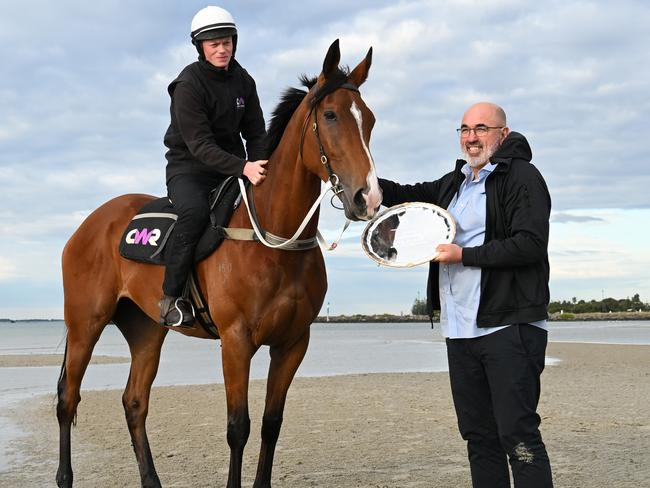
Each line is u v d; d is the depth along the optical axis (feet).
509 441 12.92
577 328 169.89
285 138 15.72
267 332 15.53
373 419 29.37
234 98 17.33
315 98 14.58
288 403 34.27
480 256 12.94
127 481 19.85
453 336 13.76
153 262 17.72
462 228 13.84
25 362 65.46
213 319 15.98
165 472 20.79
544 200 13.08
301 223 15.43
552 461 20.57
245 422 15.28
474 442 14.14
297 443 24.45
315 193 15.52
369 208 13.46
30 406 34.78
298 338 16.16
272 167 15.92
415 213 13.97
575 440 23.81
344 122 14.12
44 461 22.50
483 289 13.20
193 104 16.56
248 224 15.87
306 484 18.81
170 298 16.80
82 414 31.94
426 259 13.26
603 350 70.38
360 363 61.05
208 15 16.81
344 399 35.55
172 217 18.17
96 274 19.52
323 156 14.30
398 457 21.93
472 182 13.99
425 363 60.80
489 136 13.64
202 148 16.33
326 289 16.53
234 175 16.07
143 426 19.13
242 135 18.45
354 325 360.89
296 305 15.61
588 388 38.78
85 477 20.36
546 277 13.32
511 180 13.29
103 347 96.22
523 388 12.89
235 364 15.42
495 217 13.46
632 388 38.73
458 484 18.43
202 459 22.56
